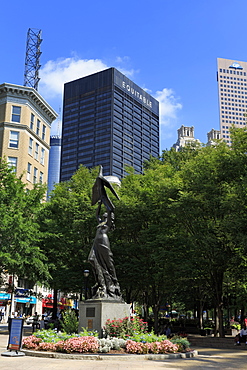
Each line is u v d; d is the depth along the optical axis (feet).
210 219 97.25
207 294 130.21
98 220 69.05
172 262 94.17
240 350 75.51
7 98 192.65
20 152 189.78
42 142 212.64
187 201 92.32
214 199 89.76
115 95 527.81
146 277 103.09
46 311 219.82
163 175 118.01
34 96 200.13
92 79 540.52
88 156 516.73
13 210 102.99
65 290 118.21
